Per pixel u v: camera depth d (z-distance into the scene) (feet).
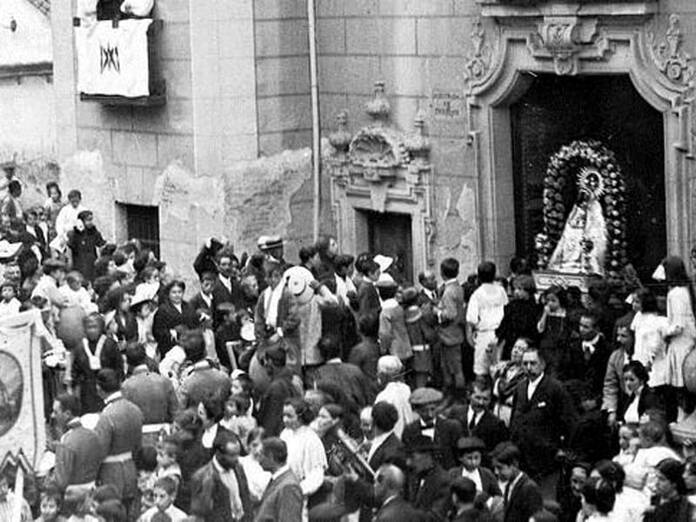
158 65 122.42
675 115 98.63
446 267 97.50
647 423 69.41
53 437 82.43
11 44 145.69
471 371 98.02
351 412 80.07
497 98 107.86
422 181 112.57
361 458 73.05
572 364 88.07
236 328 96.32
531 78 106.93
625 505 65.31
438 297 98.99
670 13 98.32
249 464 70.79
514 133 109.19
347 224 118.42
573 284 101.96
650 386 83.10
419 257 113.70
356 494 69.00
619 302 93.50
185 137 121.49
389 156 114.01
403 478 66.03
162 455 71.87
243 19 118.73
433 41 111.04
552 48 102.99
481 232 109.70
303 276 94.38
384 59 114.52
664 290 94.99
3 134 147.54
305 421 71.77
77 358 88.02
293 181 120.47
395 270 108.17
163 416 78.38
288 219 120.67
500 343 94.07
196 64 119.55
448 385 97.45
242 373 82.99
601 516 65.26
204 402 73.61
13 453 71.92
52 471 73.05
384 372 79.87
